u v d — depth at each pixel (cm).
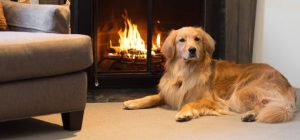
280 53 343
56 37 208
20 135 215
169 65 279
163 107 277
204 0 323
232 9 326
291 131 223
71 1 307
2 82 196
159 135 215
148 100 275
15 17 250
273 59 344
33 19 239
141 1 335
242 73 278
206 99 264
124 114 258
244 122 241
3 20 250
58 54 204
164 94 277
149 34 321
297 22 337
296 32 338
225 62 288
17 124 236
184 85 266
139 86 333
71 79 214
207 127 230
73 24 311
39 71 201
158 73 330
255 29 340
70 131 222
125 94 316
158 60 336
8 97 197
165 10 336
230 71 280
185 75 267
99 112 262
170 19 338
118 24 336
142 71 331
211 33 326
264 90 257
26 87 201
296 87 342
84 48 212
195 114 250
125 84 331
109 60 335
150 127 230
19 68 196
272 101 249
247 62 336
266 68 275
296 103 288
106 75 325
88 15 311
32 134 217
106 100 297
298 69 343
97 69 326
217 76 277
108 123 237
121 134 217
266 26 340
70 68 210
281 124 237
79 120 223
